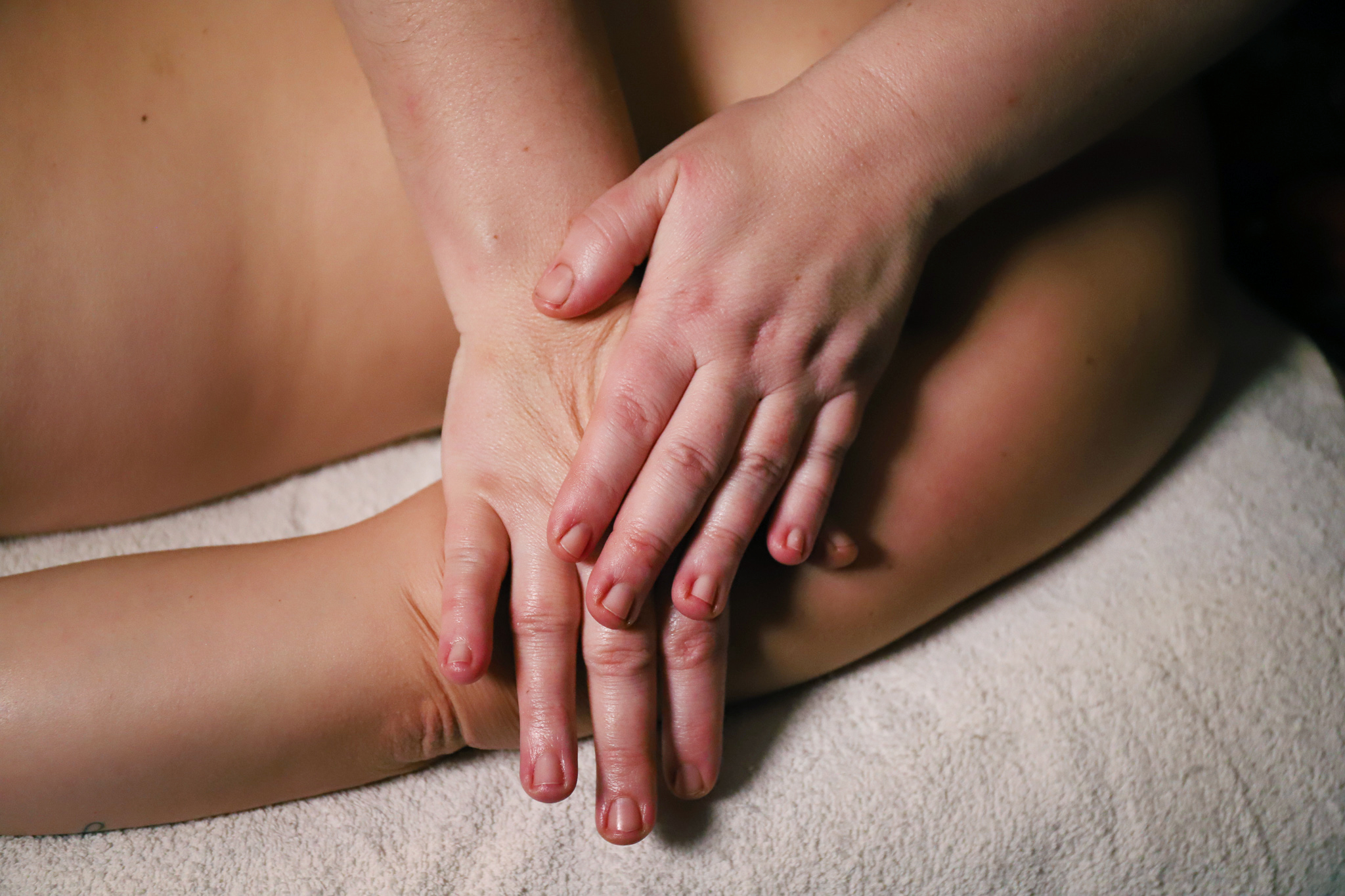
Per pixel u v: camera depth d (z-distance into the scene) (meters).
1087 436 0.70
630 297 0.64
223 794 0.63
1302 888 0.69
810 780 0.66
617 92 0.66
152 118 0.71
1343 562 0.75
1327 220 0.98
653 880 0.63
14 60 0.70
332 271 0.74
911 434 0.66
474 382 0.63
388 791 0.66
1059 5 0.61
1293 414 0.84
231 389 0.75
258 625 0.61
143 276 0.70
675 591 0.57
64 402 0.71
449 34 0.60
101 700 0.59
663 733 0.61
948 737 0.68
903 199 0.61
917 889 0.65
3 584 0.64
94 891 0.62
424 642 0.62
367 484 0.84
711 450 0.57
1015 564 0.73
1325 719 0.70
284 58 0.73
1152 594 0.74
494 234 0.62
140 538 0.79
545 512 0.60
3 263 0.68
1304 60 1.04
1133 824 0.67
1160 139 0.79
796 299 0.59
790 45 0.73
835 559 0.63
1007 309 0.70
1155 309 0.72
